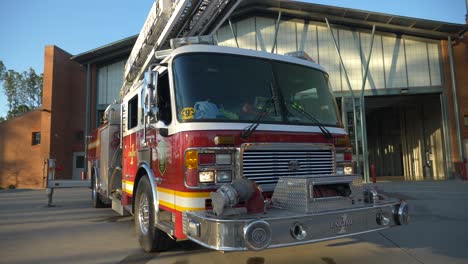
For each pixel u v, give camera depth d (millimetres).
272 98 4465
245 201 3426
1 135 25781
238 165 3881
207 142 3846
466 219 7609
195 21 5777
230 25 20984
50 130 23547
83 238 6367
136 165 5766
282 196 3691
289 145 4223
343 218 3545
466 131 20594
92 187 10766
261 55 4668
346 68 21203
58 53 24703
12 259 5047
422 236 6141
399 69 21000
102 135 8992
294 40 21625
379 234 6320
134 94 6094
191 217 3473
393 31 20922
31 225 7770
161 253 5145
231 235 3061
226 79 4297
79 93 26078
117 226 7535
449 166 20656
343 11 19922
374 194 3973
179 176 3926
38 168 25266
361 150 20172
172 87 4199
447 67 20750
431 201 10547
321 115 4883
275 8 20812
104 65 24281
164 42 5914
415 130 27797
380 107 29031
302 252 5195
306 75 4961
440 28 20062
